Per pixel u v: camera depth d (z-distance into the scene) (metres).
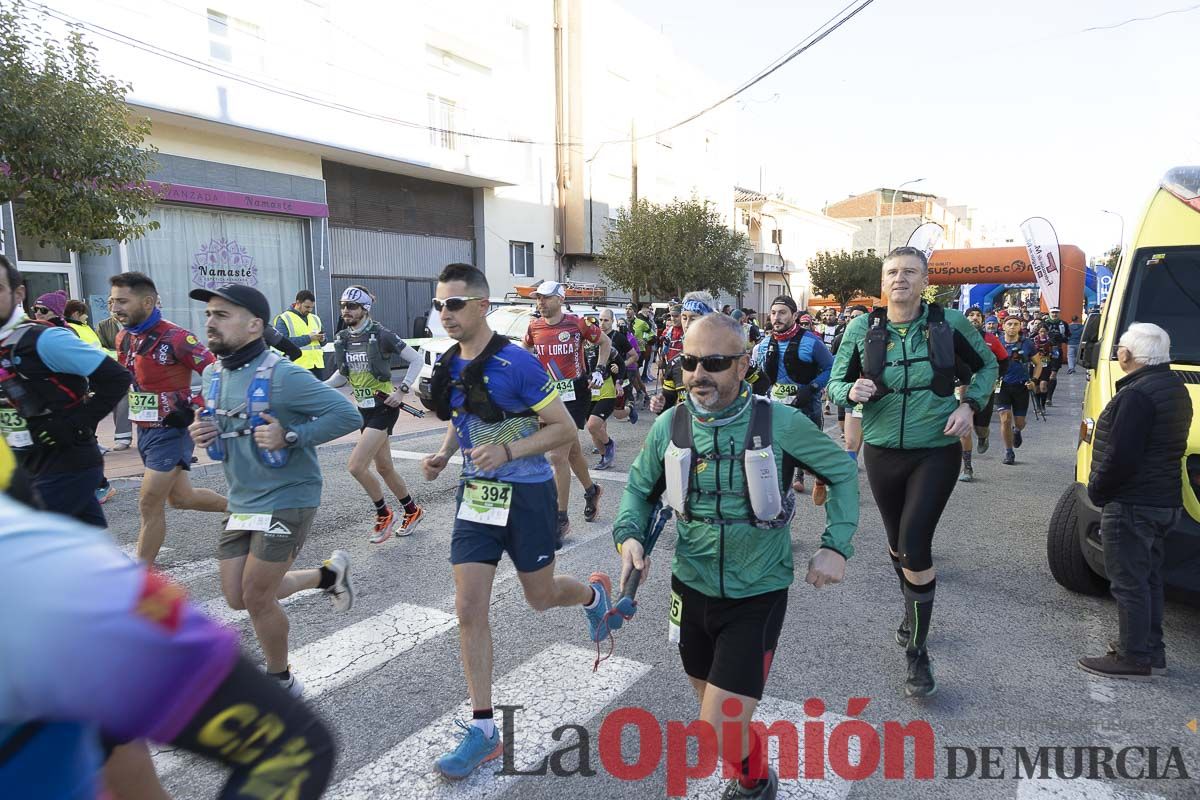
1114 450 3.52
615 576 5.09
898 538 3.62
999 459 9.77
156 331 4.36
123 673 0.82
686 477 2.37
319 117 17.06
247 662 0.97
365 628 4.21
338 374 5.72
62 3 12.21
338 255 19.50
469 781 2.83
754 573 2.36
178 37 14.11
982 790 2.78
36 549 0.82
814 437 2.42
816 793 2.76
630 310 20.25
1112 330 4.91
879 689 3.53
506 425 3.03
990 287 24.61
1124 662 3.66
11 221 12.16
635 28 30.86
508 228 24.89
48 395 3.38
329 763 1.02
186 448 4.57
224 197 15.90
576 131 27.16
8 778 0.83
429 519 6.50
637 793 2.75
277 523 3.09
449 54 21.66
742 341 2.34
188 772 2.90
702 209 28.09
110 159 8.49
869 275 44.31
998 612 4.50
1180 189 5.19
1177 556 3.76
